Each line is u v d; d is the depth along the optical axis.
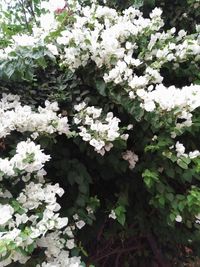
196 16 1.03
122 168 0.73
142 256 0.92
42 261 0.56
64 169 0.71
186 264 0.99
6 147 0.66
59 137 0.74
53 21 0.79
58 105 0.76
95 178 0.80
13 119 0.62
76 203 0.69
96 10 0.87
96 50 0.70
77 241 0.76
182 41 0.86
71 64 0.73
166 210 0.70
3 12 0.97
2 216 0.49
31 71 0.68
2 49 0.80
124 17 0.87
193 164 0.71
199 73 0.82
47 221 0.53
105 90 0.70
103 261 0.87
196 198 0.66
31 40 0.68
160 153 0.68
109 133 0.63
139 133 0.73
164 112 0.65
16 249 0.47
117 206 0.73
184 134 0.78
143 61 0.78
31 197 0.56
